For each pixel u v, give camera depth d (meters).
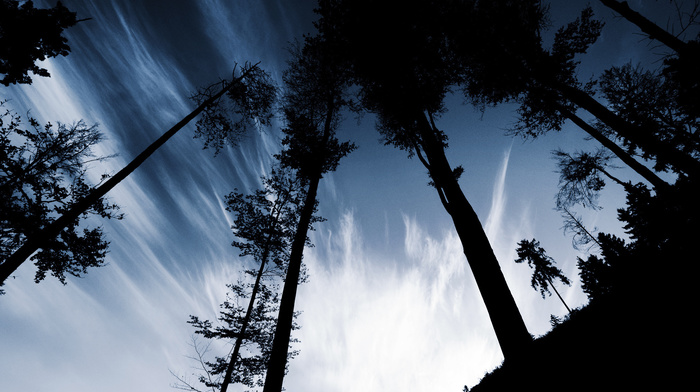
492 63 10.29
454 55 10.76
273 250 14.23
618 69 12.78
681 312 3.85
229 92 9.41
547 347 5.45
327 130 12.42
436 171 8.30
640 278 6.18
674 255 6.64
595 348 4.21
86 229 9.47
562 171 16.39
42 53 4.43
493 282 5.70
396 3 9.16
